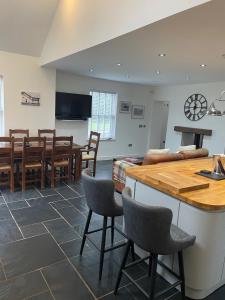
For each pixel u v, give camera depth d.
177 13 2.20
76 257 2.53
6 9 4.16
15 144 4.82
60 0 4.28
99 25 3.24
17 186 4.58
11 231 2.97
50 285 2.12
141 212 1.63
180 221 2.02
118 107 7.48
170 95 7.51
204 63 4.12
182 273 1.91
